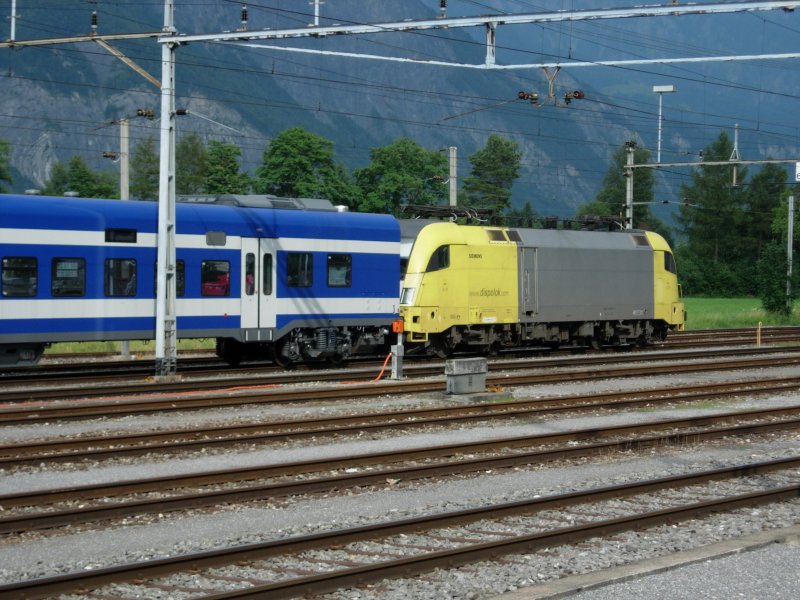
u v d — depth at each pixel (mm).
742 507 12609
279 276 29000
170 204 25875
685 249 148500
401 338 27250
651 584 9031
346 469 15227
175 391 23859
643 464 16125
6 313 24297
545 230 37062
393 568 9422
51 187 116938
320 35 24891
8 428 18672
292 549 10180
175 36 25500
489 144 119938
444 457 16391
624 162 147750
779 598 8672
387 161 93812
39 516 11398
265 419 20031
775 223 132000
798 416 22062
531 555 10289
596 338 39469
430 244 33062
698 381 28375
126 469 15164
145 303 26500
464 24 24859
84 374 26484
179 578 9359
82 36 25500
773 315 62469
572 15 24078
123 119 34875
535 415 21141
